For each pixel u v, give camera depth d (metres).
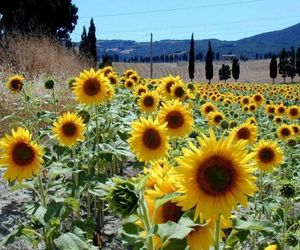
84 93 2.73
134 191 1.10
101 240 2.53
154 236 1.20
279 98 11.65
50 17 19.84
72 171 2.22
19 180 1.98
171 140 2.68
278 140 4.34
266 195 3.07
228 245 1.35
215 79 52.69
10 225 2.48
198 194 1.01
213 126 4.41
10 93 4.63
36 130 3.45
